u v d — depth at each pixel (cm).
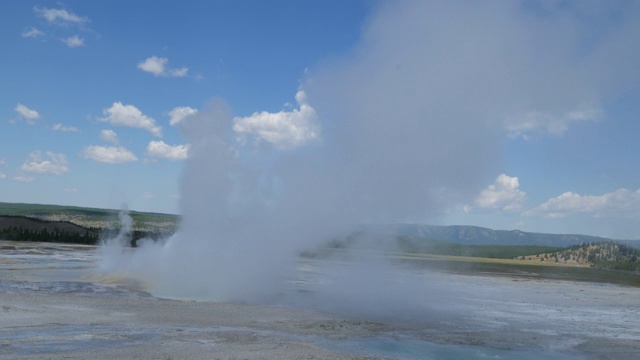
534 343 2169
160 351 1636
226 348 1722
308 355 1681
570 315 3133
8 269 4031
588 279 6875
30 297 2561
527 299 3919
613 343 2242
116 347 1659
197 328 2041
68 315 2150
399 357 1788
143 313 2295
